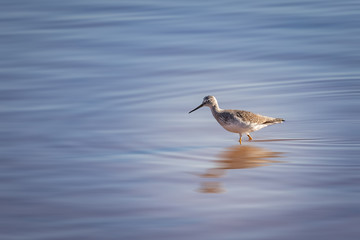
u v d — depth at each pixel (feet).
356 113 67.46
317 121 65.67
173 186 48.49
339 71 80.89
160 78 80.74
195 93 75.36
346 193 46.09
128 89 76.74
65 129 63.26
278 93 74.64
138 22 103.96
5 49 91.71
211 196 46.26
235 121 60.23
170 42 94.38
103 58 88.22
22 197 46.19
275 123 62.39
